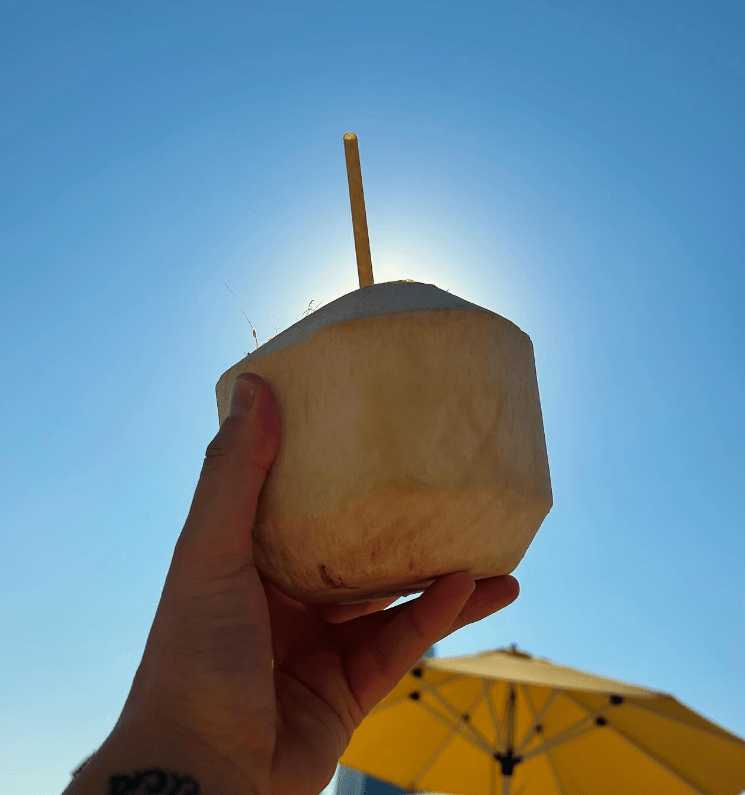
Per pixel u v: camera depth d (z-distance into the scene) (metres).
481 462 0.23
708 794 1.00
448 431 0.23
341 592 0.25
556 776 1.13
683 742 1.07
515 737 1.18
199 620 0.21
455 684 1.24
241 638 0.21
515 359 0.25
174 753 0.20
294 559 0.24
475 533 0.23
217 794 0.20
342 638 0.28
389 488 0.22
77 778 0.20
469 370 0.23
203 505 0.23
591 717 1.12
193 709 0.21
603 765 1.10
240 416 0.24
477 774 1.17
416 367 0.23
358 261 0.30
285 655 0.28
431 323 0.23
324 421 0.23
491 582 0.29
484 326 0.24
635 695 1.02
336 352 0.23
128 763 0.20
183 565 0.22
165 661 0.21
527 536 0.26
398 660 0.27
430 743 1.20
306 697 0.26
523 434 0.25
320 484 0.23
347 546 0.23
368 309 0.24
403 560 0.23
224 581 0.22
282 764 0.23
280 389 0.24
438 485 0.22
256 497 0.23
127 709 0.21
